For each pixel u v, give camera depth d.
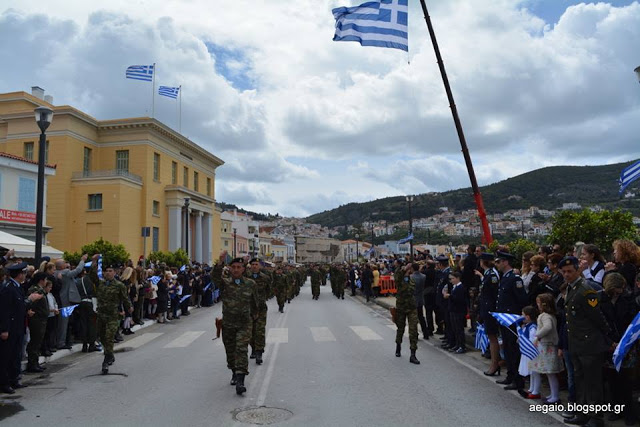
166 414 6.22
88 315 11.22
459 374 8.41
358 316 18.25
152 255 40.31
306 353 10.43
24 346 9.75
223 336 7.82
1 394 7.42
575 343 5.74
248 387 7.57
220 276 7.89
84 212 43.31
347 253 164.25
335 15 15.13
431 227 145.00
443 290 10.80
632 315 5.96
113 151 47.84
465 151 15.52
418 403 6.64
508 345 7.54
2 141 45.22
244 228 98.19
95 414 6.30
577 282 5.85
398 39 14.86
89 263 12.27
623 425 5.73
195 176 60.81
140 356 10.48
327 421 5.88
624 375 5.76
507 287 7.83
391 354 10.30
